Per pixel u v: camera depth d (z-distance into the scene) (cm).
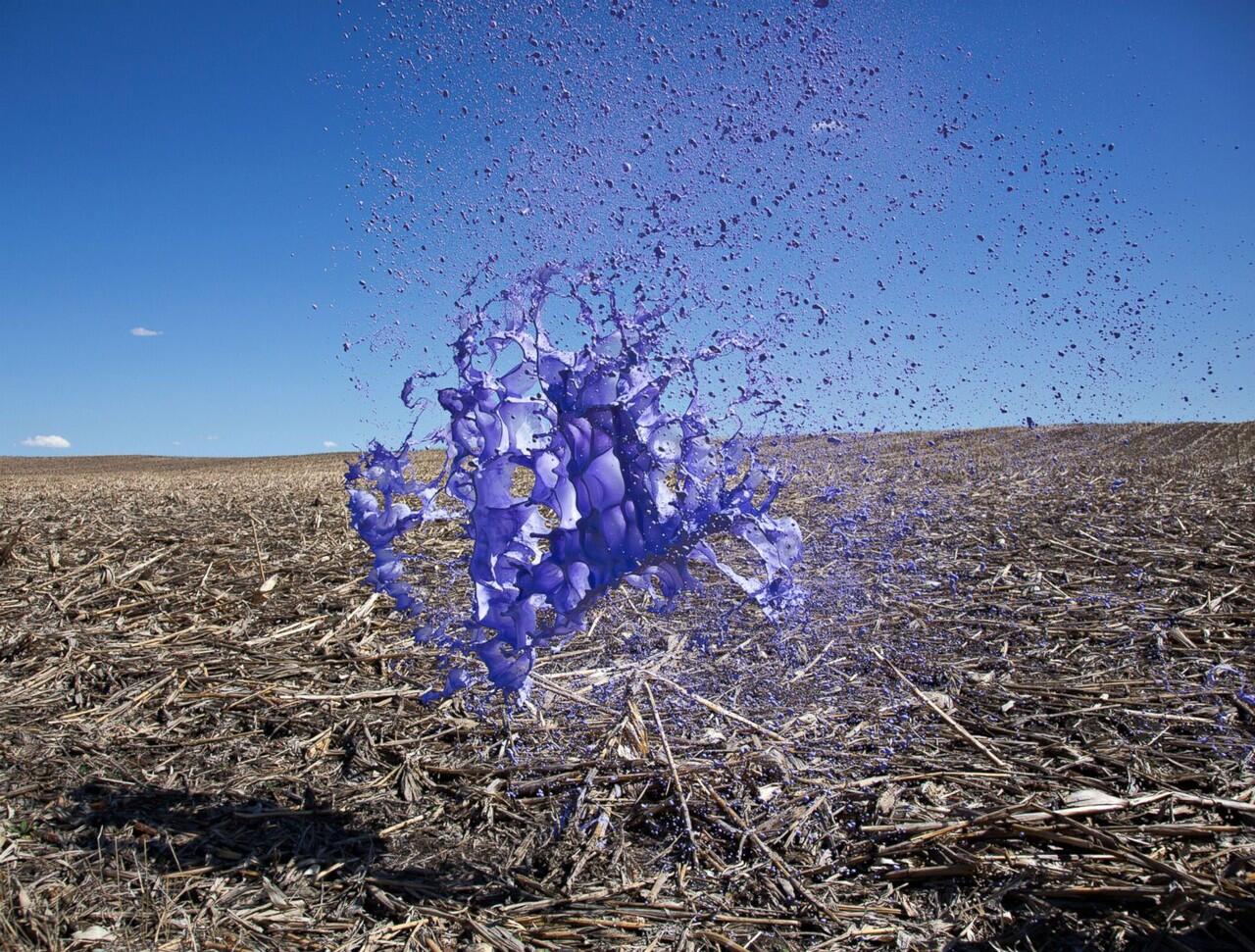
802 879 232
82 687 359
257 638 421
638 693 348
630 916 220
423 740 316
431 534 654
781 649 399
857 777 280
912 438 1923
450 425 265
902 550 593
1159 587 482
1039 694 343
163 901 223
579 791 270
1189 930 201
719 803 265
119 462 3766
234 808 271
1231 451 1559
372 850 250
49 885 227
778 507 733
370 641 414
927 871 229
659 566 259
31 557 581
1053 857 233
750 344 266
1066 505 780
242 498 962
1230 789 264
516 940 212
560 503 246
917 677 363
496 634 255
